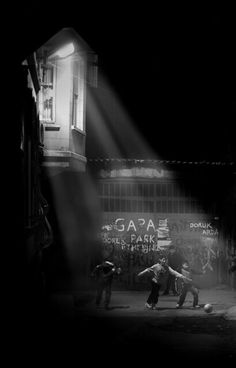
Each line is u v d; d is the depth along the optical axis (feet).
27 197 45.47
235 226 77.00
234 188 77.36
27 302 42.55
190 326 51.93
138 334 47.91
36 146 53.31
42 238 62.69
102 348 41.81
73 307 58.80
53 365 35.55
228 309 61.11
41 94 63.21
